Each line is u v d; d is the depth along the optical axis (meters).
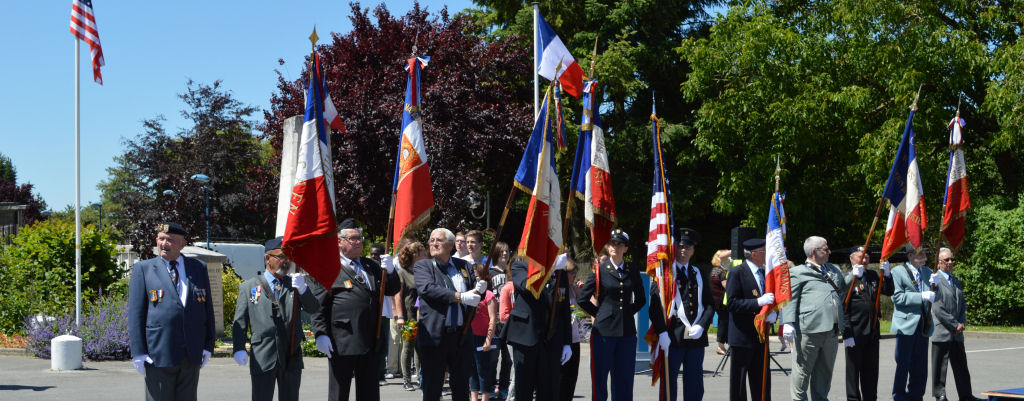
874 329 10.19
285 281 8.09
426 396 8.46
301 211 7.61
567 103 32.34
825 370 9.62
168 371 7.32
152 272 7.35
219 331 18.47
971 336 22.97
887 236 11.11
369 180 24.17
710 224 36.12
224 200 47.62
